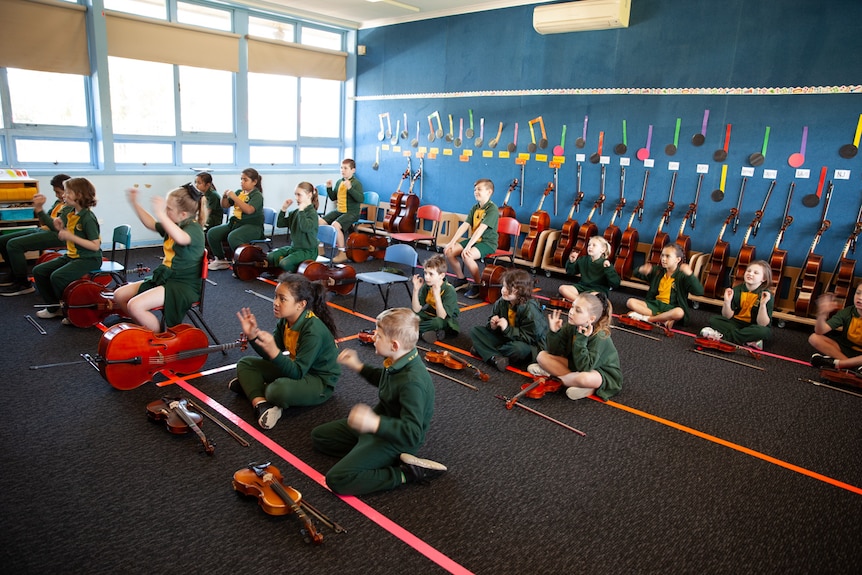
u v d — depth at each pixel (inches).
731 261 232.1
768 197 225.3
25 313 181.2
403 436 96.3
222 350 141.8
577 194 273.1
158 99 290.5
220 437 114.0
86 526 87.3
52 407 122.3
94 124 272.5
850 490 109.7
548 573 83.7
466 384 147.9
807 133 214.2
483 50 297.3
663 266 209.0
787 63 214.7
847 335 167.5
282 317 124.4
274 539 86.7
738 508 102.0
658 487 107.2
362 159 369.1
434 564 83.7
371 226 318.3
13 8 236.4
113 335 125.3
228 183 313.4
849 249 211.2
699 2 229.9
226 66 303.3
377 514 94.1
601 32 256.8
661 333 200.8
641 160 254.1
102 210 273.1
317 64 344.5
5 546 82.2
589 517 97.1
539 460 114.2
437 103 321.7
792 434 130.6
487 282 221.8
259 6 303.3
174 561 81.2
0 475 98.3
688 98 238.4
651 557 88.4
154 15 279.6
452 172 321.1
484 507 98.0
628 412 137.9
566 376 140.6
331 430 109.0
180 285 147.2
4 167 252.4
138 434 113.7
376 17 337.1
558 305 217.3
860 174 205.9
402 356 101.1
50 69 250.8
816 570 87.7
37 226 235.3
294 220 225.5
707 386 155.8
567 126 273.7
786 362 177.0
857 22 199.5
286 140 346.3
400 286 240.4
